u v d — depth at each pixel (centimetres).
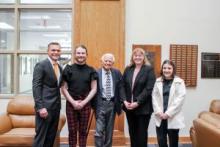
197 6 512
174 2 512
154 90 361
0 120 405
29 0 520
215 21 514
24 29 528
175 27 512
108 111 378
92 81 364
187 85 512
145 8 510
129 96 365
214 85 518
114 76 380
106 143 382
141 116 359
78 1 500
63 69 362
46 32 528
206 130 273
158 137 357
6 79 527
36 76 342
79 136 364
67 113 361
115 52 502
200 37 513
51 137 354
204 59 514
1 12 525
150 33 512
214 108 473
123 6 499
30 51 522
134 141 368
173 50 509
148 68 362
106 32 502
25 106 447
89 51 502
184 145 488
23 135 386
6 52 520
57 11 527
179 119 351
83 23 502
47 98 344
